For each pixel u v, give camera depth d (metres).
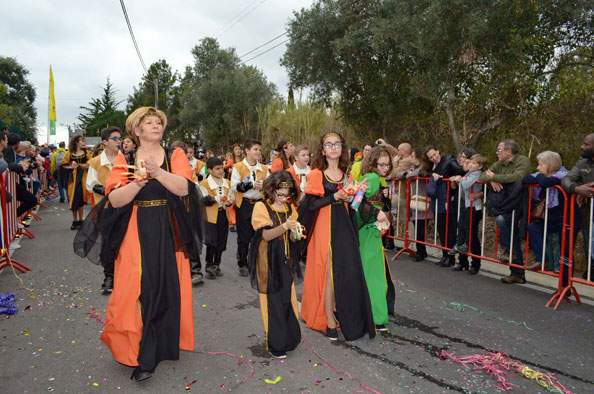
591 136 4.71
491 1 8.72
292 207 3.69
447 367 3.23
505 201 5.22
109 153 5.31
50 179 16.48
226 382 3.00
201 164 8.54
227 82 26.47
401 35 10.24
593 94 9.27
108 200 3.19
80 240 3.31
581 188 4.49
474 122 10.43
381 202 3.98
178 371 3.16
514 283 5.40
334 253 3.67
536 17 8.48
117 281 3.00
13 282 5.41
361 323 3.65
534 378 3.05
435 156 6.38
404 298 4.83
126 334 2.91
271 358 3.38
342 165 3.78
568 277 4.65
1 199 5.93
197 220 3.34
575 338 3.76
